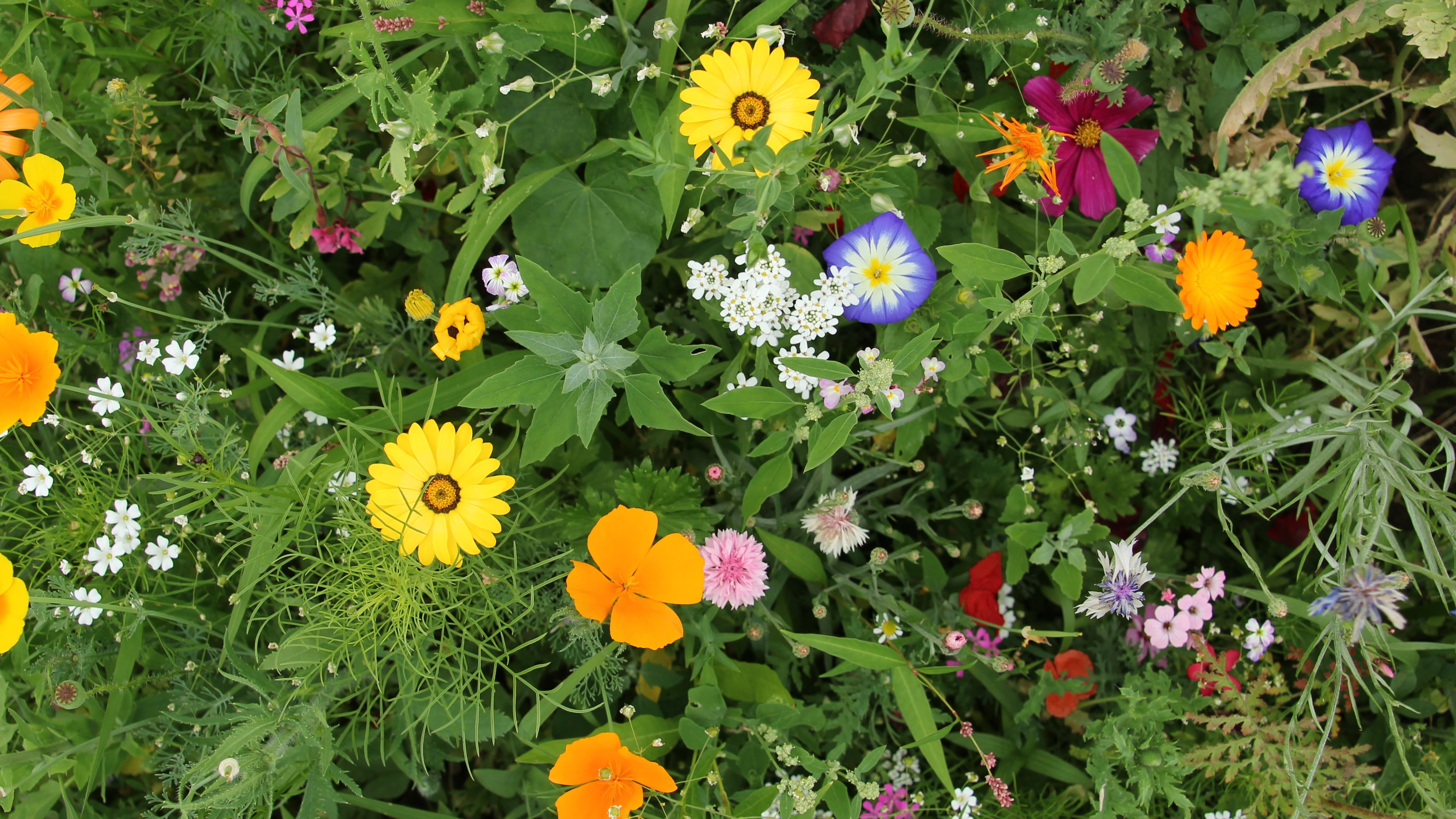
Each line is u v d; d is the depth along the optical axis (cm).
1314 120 57
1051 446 54
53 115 49
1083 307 54
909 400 49
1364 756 54
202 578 52
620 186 50
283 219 56
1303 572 56
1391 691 48
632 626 44
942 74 50
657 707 51
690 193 50
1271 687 51
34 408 47
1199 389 56
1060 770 52
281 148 47
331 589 45
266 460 53
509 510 45
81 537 49
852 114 43
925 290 47
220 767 42
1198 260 46
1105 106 49
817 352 53
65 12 52
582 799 44
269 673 51
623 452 55
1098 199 50
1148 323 55
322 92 54
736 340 52
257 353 48
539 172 49
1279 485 56
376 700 49
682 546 44
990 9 50
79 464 51
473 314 45
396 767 54
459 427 52
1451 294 56
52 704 50
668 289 55
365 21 45
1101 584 48
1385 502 48
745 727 48
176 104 55
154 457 53
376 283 55
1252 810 51
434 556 45
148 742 52
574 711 46
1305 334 58
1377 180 50
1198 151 55
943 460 56
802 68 45
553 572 50
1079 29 50
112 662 50
